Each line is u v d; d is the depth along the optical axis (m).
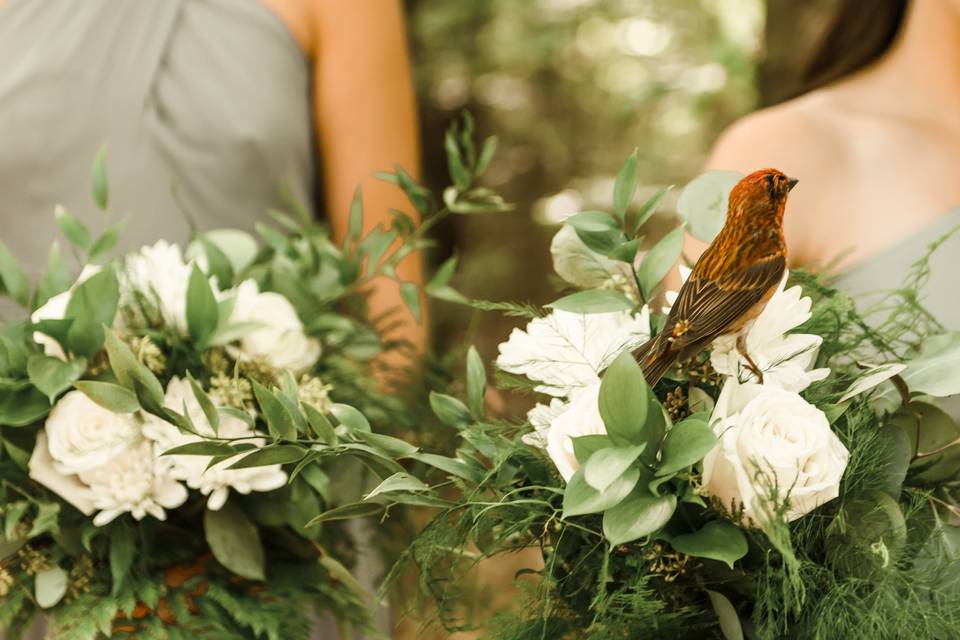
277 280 1.48
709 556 1.15
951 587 1.20
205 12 1.73
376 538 1.47
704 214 1.23
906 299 1.28
